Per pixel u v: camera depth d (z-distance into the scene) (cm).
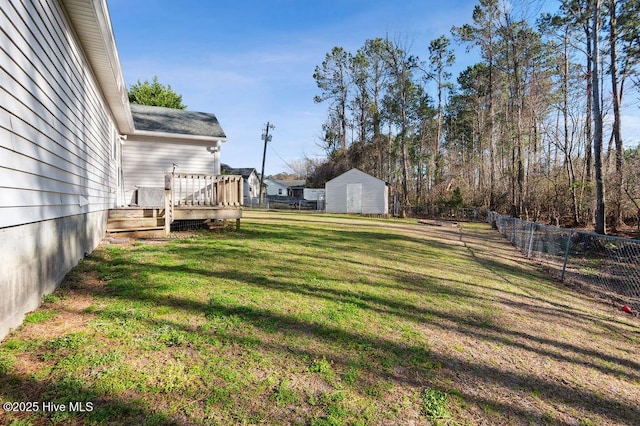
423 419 197
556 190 2000
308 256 626
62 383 199
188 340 265
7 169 246
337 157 3400
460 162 3288
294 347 269
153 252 558
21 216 270
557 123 2105
